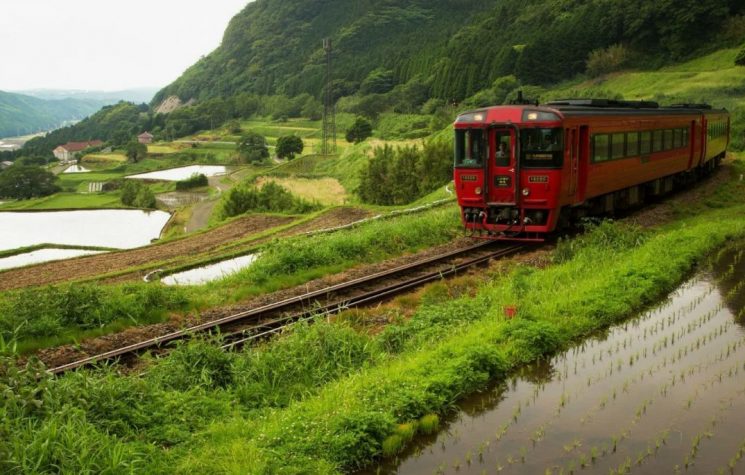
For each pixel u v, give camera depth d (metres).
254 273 17.45
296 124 178.75
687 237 18.78
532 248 19.48
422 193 51.97
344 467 7.85
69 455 7.26
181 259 26.70
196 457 7.71
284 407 9.55
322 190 68.19
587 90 91.88
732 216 23.73
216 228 36.53
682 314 13.10
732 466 7.48
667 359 10.81
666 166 27.33
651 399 9.32
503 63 113.25
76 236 55.94
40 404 8.06
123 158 178.50
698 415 8.77
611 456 7.82
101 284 22.42
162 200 91.94
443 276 16.55
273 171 90.69
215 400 9.35
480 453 8.05
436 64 149.12
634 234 19.19
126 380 9.27
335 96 184.88
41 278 25.31
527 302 13.41
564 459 7.81
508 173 19.09
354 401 8.98
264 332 12.31
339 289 15.54
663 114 26.53
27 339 12.52
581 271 16.17
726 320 12.65
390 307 14.09
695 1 95.38
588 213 22.48
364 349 11.13
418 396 9.12
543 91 100.38
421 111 127.88
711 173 37.41
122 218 69.38
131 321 13.79
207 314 14.27
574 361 10.95
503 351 10.85
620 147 22.56
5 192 122.38
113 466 7.23
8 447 7.11
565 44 105.06
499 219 19.56
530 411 9.14
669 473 7.39
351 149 88.44
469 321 12.74
